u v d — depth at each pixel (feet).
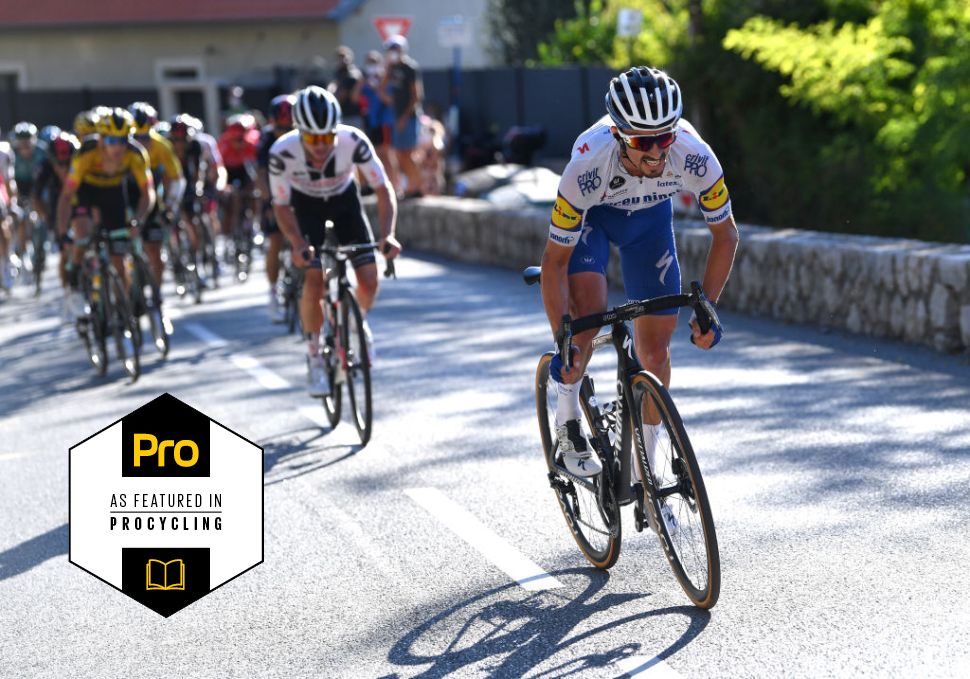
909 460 41.27
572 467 33.04
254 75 217.77
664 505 31.32
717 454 43.45
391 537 37.50
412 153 128.06
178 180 77.66
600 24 186.50
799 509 37.19
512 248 101.40
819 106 98.89
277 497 42.29
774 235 71.67
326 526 38.91
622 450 32.22
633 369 31.91
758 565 32.96
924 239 94.38
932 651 27.22
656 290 35.06
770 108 103.60
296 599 33.09
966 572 31.60
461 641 29.66
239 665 29.25
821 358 58.49
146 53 230.27
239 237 106.22
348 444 48.98
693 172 31.76
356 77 141.18
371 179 52.34
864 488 38.70
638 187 32.48
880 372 54.70
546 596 32.14
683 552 30.81
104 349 67.51
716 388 53.36
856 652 27.43
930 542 33.81
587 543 34.63
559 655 28.43
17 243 116.98
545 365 36.06
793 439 44.70
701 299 30.40
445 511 39.60
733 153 108.37
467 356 65.00
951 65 90.12
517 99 167.32
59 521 41.68
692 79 105.81
